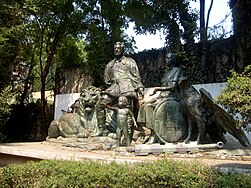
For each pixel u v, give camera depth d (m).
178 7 12.55
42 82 14.36
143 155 6.80
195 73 10.80
